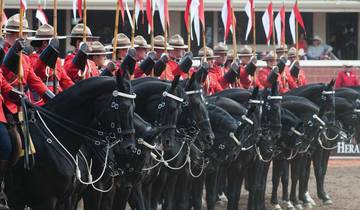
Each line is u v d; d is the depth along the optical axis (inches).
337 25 1811.0
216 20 1745.8
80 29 810.8
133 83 733.9
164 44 887.1
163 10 872.9
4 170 597.3
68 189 625.0
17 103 615.8
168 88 720.3
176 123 753.0
